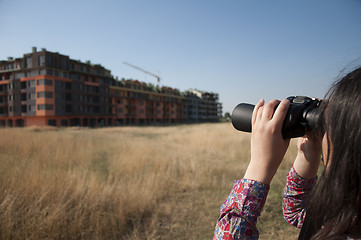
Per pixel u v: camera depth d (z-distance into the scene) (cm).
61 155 665
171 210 362
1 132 1175
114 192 383
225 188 464
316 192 51
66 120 5106
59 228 267
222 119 12650
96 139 1384
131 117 7131
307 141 77
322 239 47
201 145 1150
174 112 9194
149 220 327
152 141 1466
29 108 4881
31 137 1098
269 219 315
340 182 44
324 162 55
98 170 559
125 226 307
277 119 53
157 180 468
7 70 5250
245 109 65
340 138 44
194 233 296
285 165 474
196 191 448
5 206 281
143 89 7819
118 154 798
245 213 53
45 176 406
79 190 354
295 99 65
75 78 5322
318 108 55
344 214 44
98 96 5888
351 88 45
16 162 494
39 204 307
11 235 246
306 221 61
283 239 267
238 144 1048
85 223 289
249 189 54
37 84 4734
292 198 82
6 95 5212
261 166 54
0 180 355
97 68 5997
